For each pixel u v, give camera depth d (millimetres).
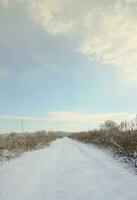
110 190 10422
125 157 20594
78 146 43375
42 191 10492
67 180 12789
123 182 11805
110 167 16734
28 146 36344
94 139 47875
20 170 16281
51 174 14594
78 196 9617
